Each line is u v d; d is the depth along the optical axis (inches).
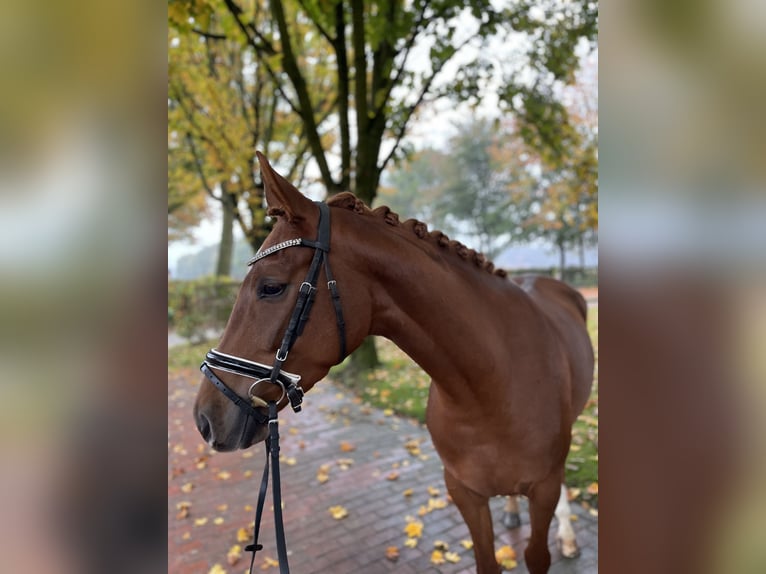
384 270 54.4
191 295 449.1
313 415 209.3
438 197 1136.8
